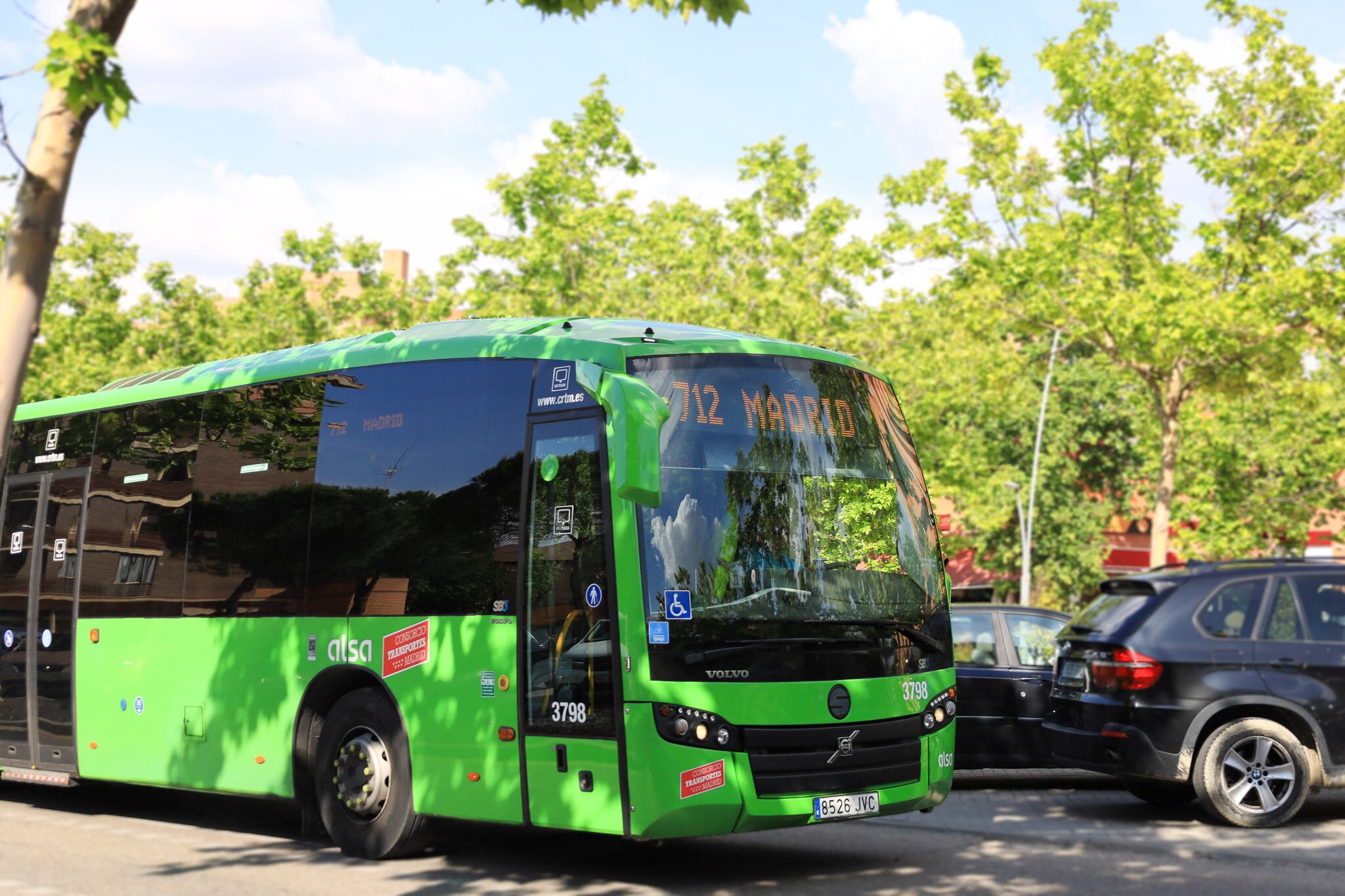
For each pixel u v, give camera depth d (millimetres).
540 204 33781
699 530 8062
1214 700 10258
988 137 27109
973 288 26984
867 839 9938
